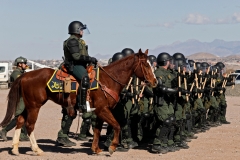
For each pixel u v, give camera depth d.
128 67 11.66
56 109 25.45
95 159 11.22
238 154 12.02
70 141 13.22
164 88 11.77
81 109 11.33
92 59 11.34
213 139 14.66
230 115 22.50
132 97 12.35
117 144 11.57
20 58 14.13
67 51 11.35
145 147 13.03
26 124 11.75
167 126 11.98
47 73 11.63
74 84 11.38
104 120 11.48
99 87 11.41
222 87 18.30
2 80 48.22
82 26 11.63
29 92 11.59
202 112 15.82
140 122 13.04
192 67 14.79
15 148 11.82
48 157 11.48
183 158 11.41
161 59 12.38
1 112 23.42
